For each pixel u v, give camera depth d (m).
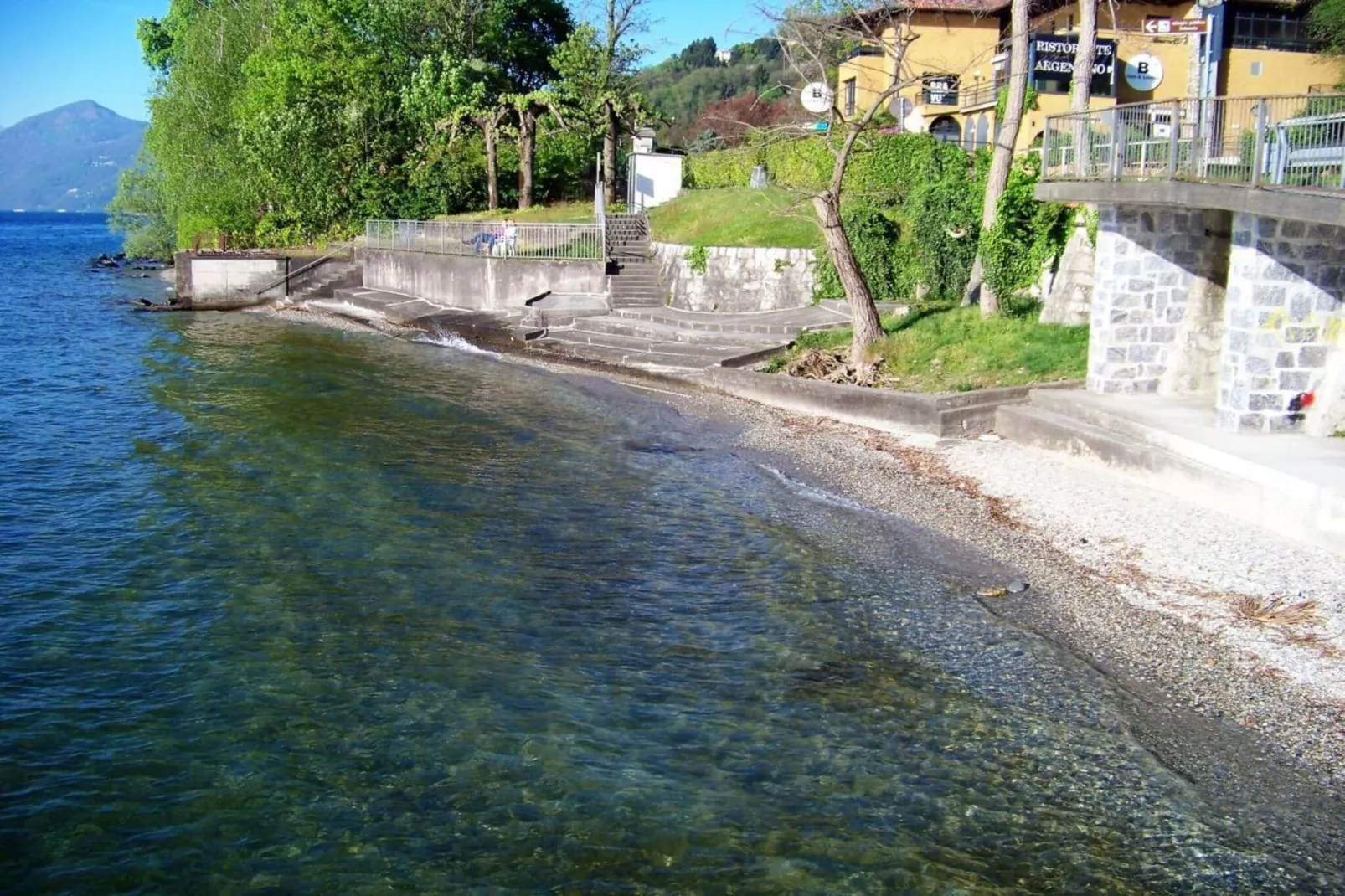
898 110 39.56
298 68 49.44
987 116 40.50
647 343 28.48
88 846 7.84
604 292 34.47
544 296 34.41
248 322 38.62
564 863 7.63
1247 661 10.65
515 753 9.05
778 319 29.00
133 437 20.16
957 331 24.08
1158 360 19.19
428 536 14.62
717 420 21.97
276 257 44.34
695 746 9.18
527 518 15.49
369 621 11.80
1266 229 15.25
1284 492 13.54
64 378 26.59
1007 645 11.17
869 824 8.08
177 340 33.59
